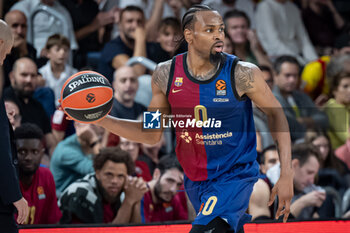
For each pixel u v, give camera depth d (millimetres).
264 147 14273
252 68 7977
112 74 19062
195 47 8000
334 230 11445
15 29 16906
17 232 8367
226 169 8359
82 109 8164
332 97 19266
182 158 8609
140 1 21641
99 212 11773
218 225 8000
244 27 20547
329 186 15406
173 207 12766
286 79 18547
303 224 11578
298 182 13125
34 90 15078
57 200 13148
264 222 11500
